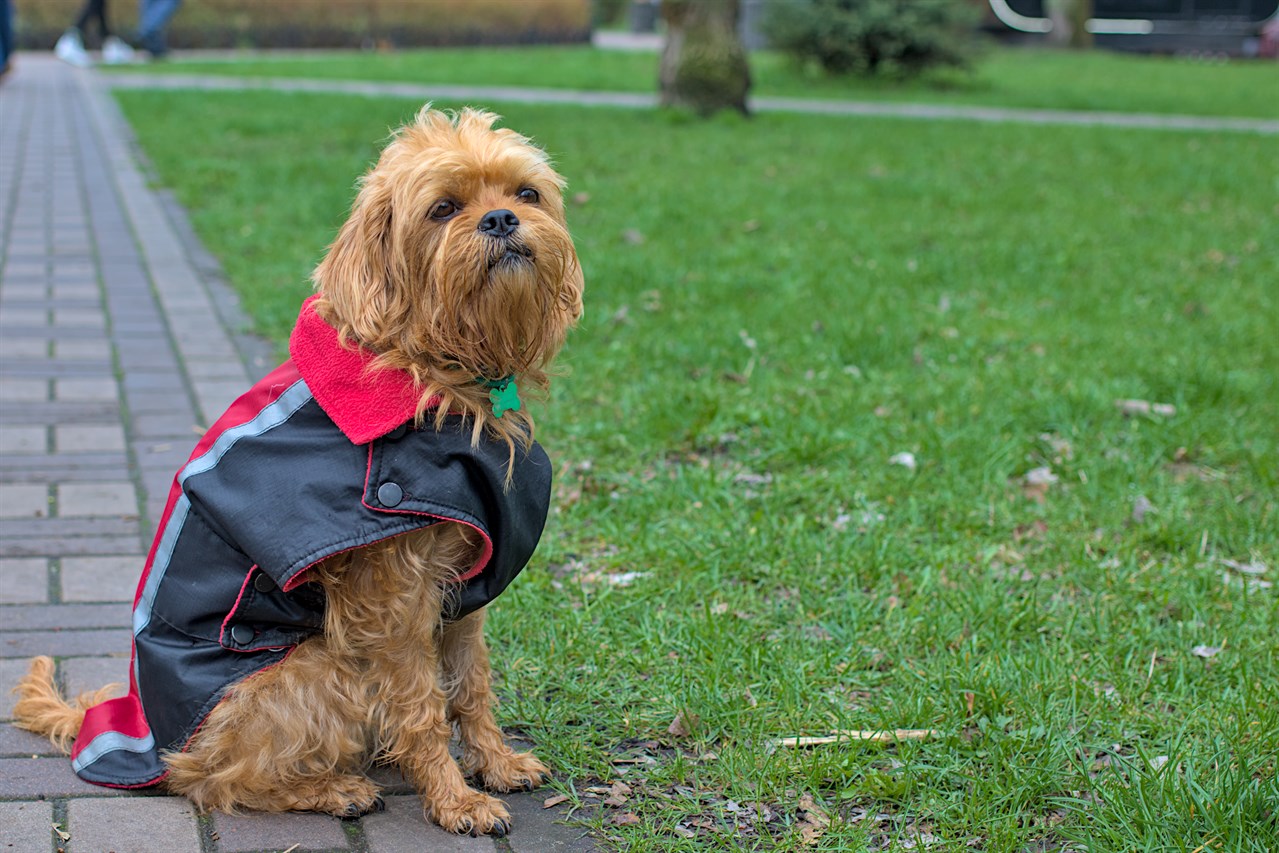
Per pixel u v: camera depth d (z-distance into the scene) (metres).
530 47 14.92
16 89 8.14
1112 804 1.68
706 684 1.85
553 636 1.91
